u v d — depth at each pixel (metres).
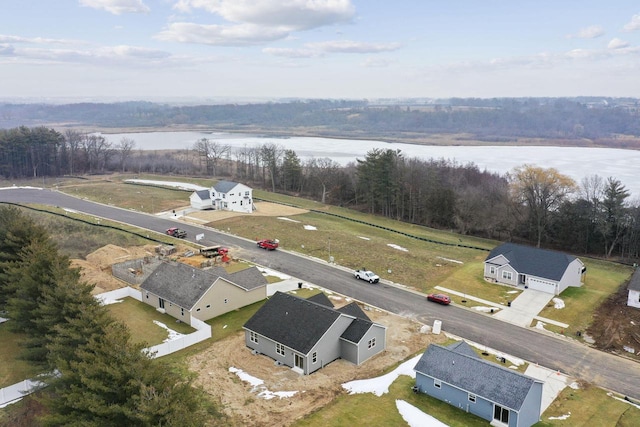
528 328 42.78
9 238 39.03
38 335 30.70
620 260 69.31
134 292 47.44
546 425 29.06
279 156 137.62
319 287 51.41
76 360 25.38
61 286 29.88
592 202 76.31
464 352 34.09
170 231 68.06
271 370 34.62
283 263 58.84
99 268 54.34
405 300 48.69
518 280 53.22
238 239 68.19
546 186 77.69
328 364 35.62
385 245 68.19
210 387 31.94
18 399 29.94
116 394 21.19
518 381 28.94
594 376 35.12
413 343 39.44
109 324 27.19
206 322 42.53
